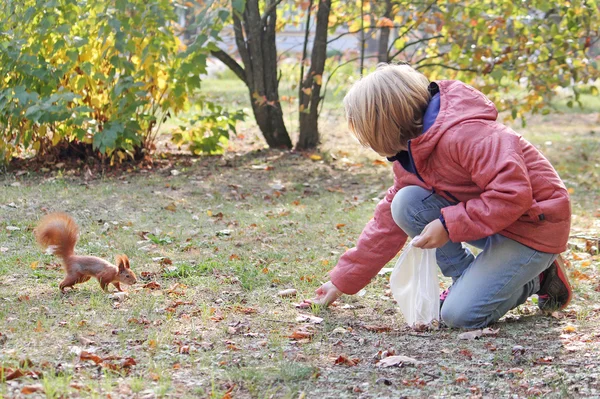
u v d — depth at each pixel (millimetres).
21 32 7430
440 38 8930
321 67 8906
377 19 9234
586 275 4586
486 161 3160
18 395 2561
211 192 6953
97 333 3340
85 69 7273
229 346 3215
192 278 4363
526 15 8703
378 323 3689
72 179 7273
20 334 3262
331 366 3021
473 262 3617
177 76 7777
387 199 3736
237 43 8867
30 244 5047
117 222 5707
